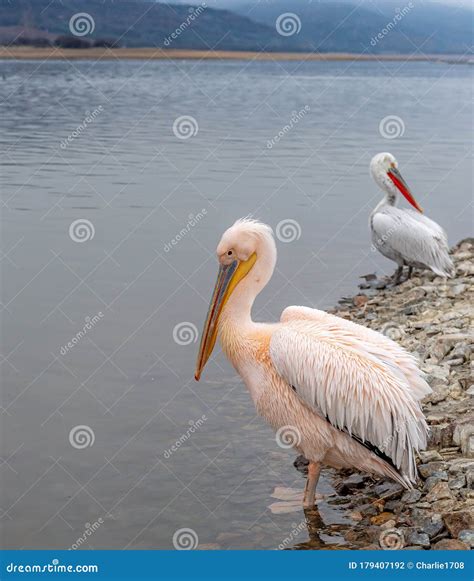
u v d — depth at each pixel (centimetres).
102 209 1650
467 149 2572
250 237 656
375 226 1218
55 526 596
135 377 856
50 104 3991
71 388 826
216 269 1255
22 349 927
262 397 636
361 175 2067
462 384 766
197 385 842
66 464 680
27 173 2055
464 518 551
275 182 1955
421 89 5916
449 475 619
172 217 1584
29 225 1512
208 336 662
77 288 1152
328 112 3847
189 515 612
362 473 673
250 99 4575
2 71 6644
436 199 1838
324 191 1852
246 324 650
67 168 2130
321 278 1248
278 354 615
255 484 661
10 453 696
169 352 926
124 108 3866
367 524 595
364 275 1268
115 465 682
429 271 1255
